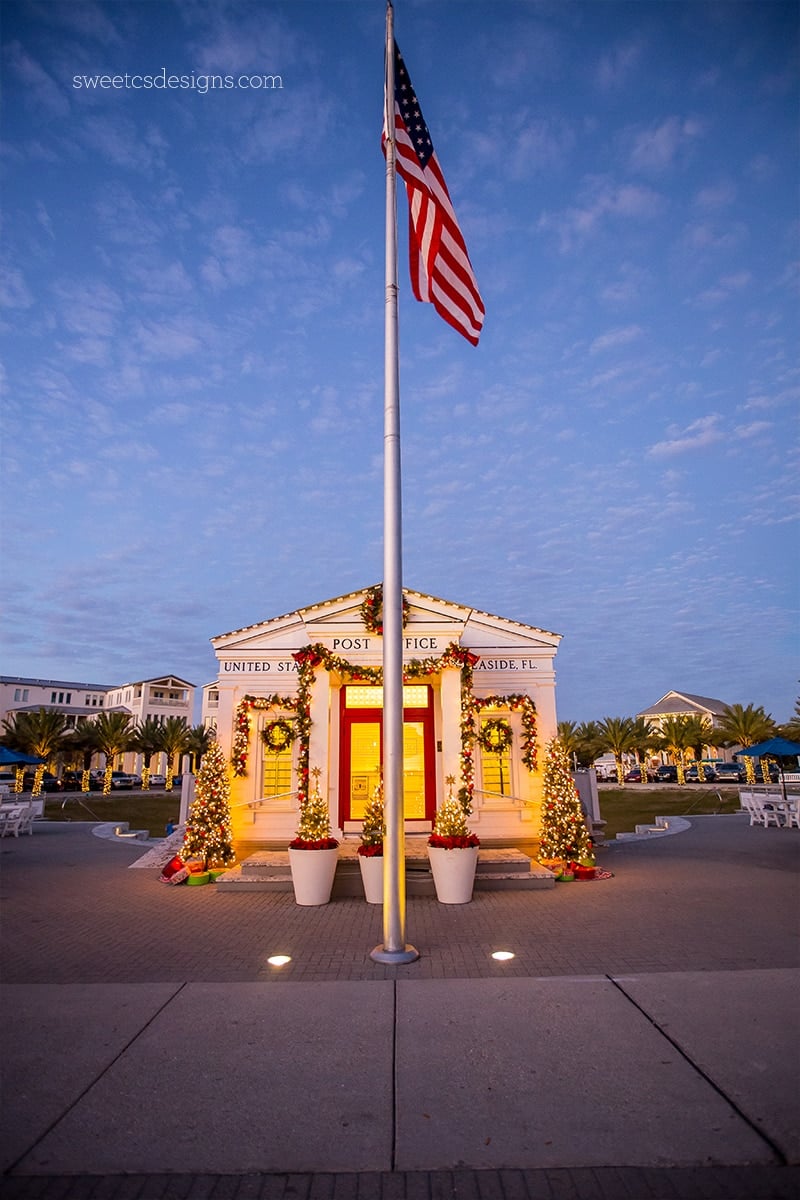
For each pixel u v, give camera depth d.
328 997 5.60
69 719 74.00
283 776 13.95
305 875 9.61
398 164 8.49
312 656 12.44
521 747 14.02
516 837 13.62
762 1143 3.53
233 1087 4.15
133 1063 4.47
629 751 58.00
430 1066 4.37
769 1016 5.08
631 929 7.93
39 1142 3.62
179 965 6.70
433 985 5.87
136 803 39.28
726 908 9.04
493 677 14.36
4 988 5.95
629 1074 4.23
